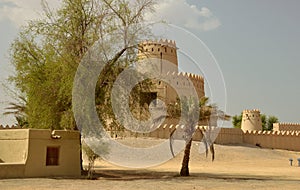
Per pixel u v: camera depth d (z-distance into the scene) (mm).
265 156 42594
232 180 18500
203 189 13992
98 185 14297
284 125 60281
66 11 19859
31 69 20094
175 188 14016
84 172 20031
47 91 19250
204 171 26656
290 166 34219
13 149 17344
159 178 18859
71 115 18062
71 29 19750
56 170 17641
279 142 49875
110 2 19750
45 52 20188
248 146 47844
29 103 20391
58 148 17984
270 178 20578
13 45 20531
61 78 18516
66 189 12766
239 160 38656
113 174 20703
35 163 16891
